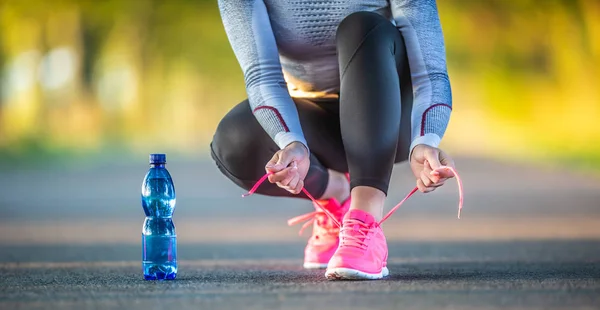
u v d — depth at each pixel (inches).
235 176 155.3
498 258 205.2
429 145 132.6
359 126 134.3
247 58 143.4
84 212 449.4
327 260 169.8
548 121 1242.6
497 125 1272.1
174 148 1134.4
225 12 146.0
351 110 135.1
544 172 759.7
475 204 478.3
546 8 1182.9
